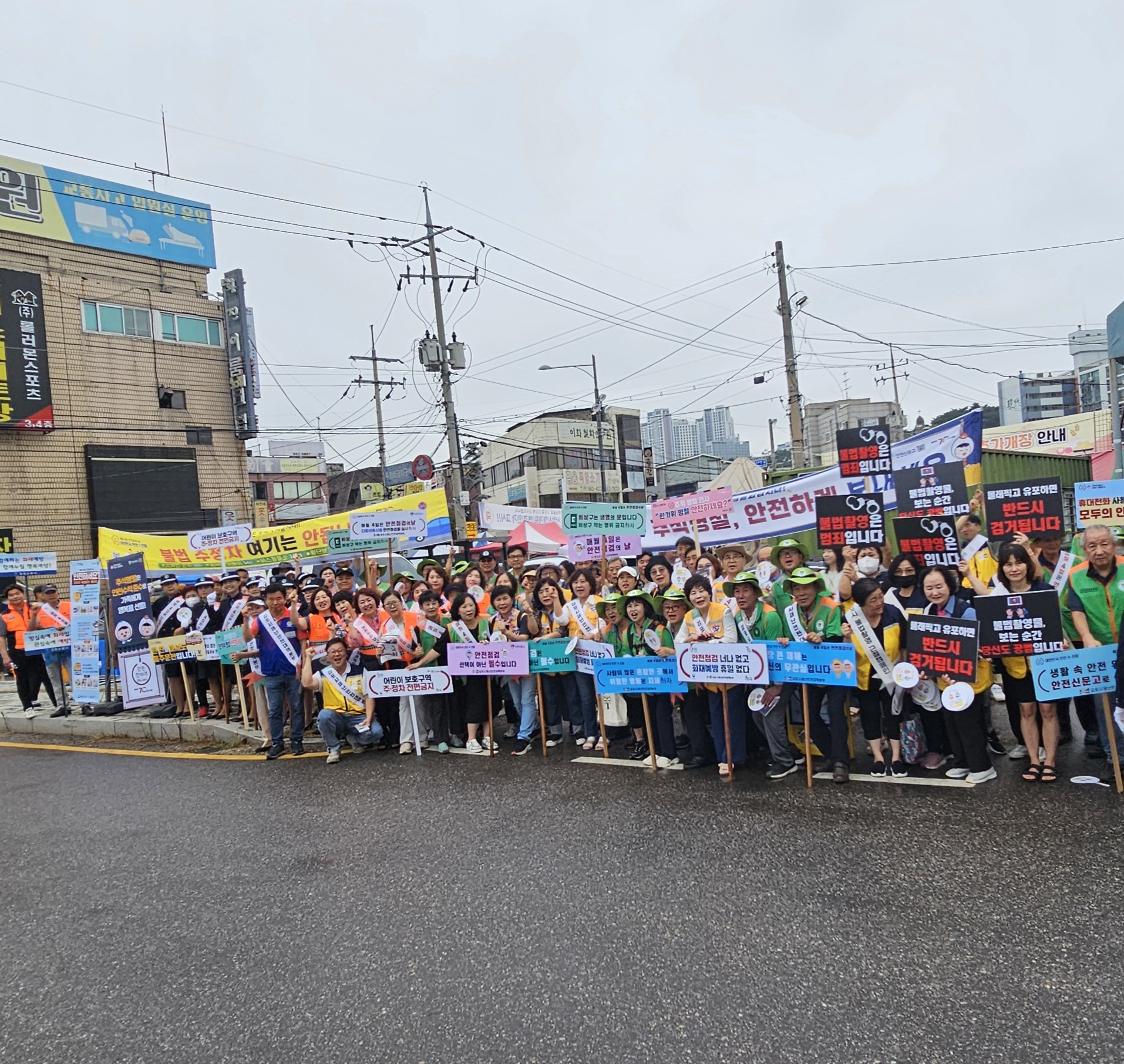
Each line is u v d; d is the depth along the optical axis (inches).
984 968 135.9
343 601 331.0
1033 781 221.0
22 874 212.8
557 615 312.3
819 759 261.3
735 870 181.5
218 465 1074.7
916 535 272.4
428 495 561.6
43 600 456.8
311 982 147.7
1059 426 1120.8
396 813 239.6
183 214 1058.7
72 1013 143.5
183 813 256.4
